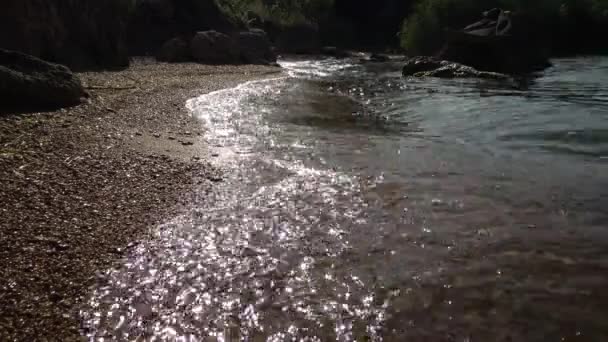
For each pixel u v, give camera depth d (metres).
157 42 23.03
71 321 3.19
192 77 15.55
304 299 3.48
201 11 24.84
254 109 10.50
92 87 11.48
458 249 4.19
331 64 24.45
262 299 3.48
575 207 5.06
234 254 4.09
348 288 3.62
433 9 26.55
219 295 3.52
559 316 3.29
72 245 4.09
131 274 3.74
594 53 27.62
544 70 19.86
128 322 3.21
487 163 6.60
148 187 5.49
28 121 7.66
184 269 3.84
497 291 3.58
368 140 7.91
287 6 34.50
